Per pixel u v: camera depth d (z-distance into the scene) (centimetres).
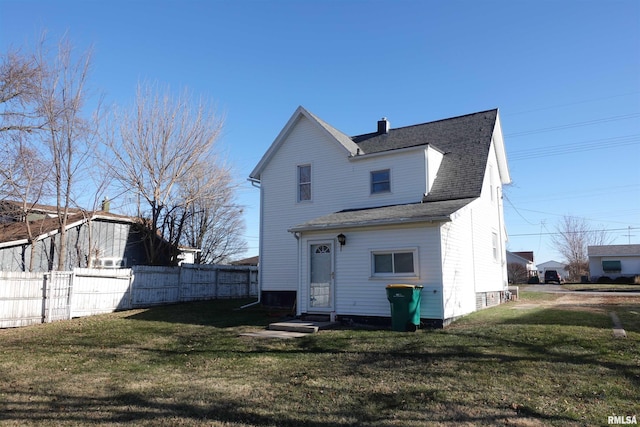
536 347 820
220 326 1273
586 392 584
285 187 1827
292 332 1152
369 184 1645
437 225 1173
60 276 1469
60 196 1870
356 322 1261
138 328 1265
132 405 599
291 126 1833
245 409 575
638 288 3047
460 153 1684
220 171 2759
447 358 783
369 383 664
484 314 1326
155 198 2261
